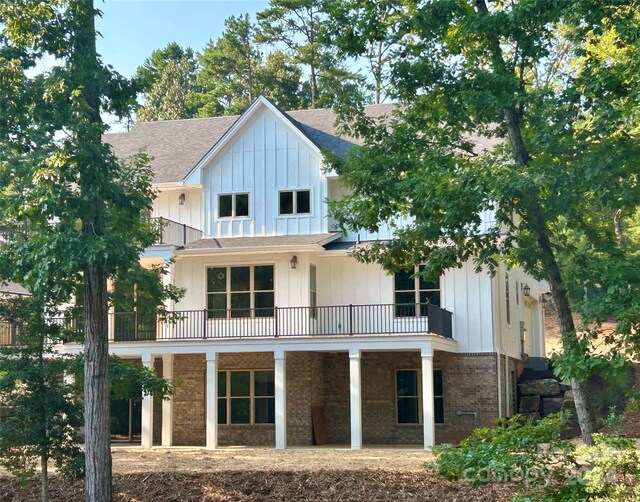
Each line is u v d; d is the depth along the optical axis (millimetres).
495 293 28203
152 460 21719
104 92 16844
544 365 32250
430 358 24656
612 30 17547
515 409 29766
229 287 28469
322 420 28391
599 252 15289
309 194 29219
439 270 16656
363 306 26641
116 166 16750
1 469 20750
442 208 14883
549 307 50156
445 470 11109
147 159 18125
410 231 16922
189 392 28953
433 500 16578
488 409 27203
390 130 27719
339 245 28609
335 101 17625
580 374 13039
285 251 27453
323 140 30344
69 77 16078
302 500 17109
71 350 26828
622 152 14211
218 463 20719
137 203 16688
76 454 17391
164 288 18750
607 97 14648
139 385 18562
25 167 15664
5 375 16781
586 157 14438
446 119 16781
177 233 28938
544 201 14891
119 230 17156
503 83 15680
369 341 25172
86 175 15828
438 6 15672
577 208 15750
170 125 35469
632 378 28234
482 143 27062
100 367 16703
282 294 27969
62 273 16141
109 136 35281
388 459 20984
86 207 15742
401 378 28297
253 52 57531
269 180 29594
